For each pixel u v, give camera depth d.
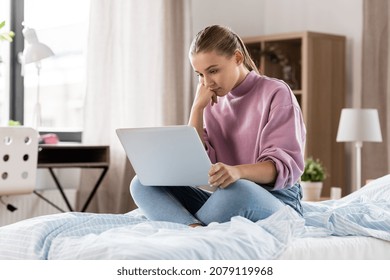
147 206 2.18
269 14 5.63
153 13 4.71
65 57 4.91
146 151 2.09
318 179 4.30
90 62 4.52
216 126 2.41
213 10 5.40
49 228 1.94
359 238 2.12
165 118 4.72
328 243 2.01
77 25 4.96
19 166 3.80
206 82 2.25
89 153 4.48
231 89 2.28
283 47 5.27
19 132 3.77
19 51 4.70
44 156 4.35
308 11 5.41
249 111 2.30
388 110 4.72
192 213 2.29
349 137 4.34
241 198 2.00
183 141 1.98
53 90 4.86
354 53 5.13
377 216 2.25
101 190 4.59
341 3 5.21
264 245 1.81
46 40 4.83
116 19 4.59
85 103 4.53
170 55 4.77
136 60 4.66
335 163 5.05
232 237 1.76
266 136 2.20
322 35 4.98
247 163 2.31
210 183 1.99
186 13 4.87
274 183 2.14
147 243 1.65
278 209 2.06
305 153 4.88
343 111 4.41
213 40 2.20
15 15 4.68
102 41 4.53
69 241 1.82
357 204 2.42
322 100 4.98
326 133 5.00
